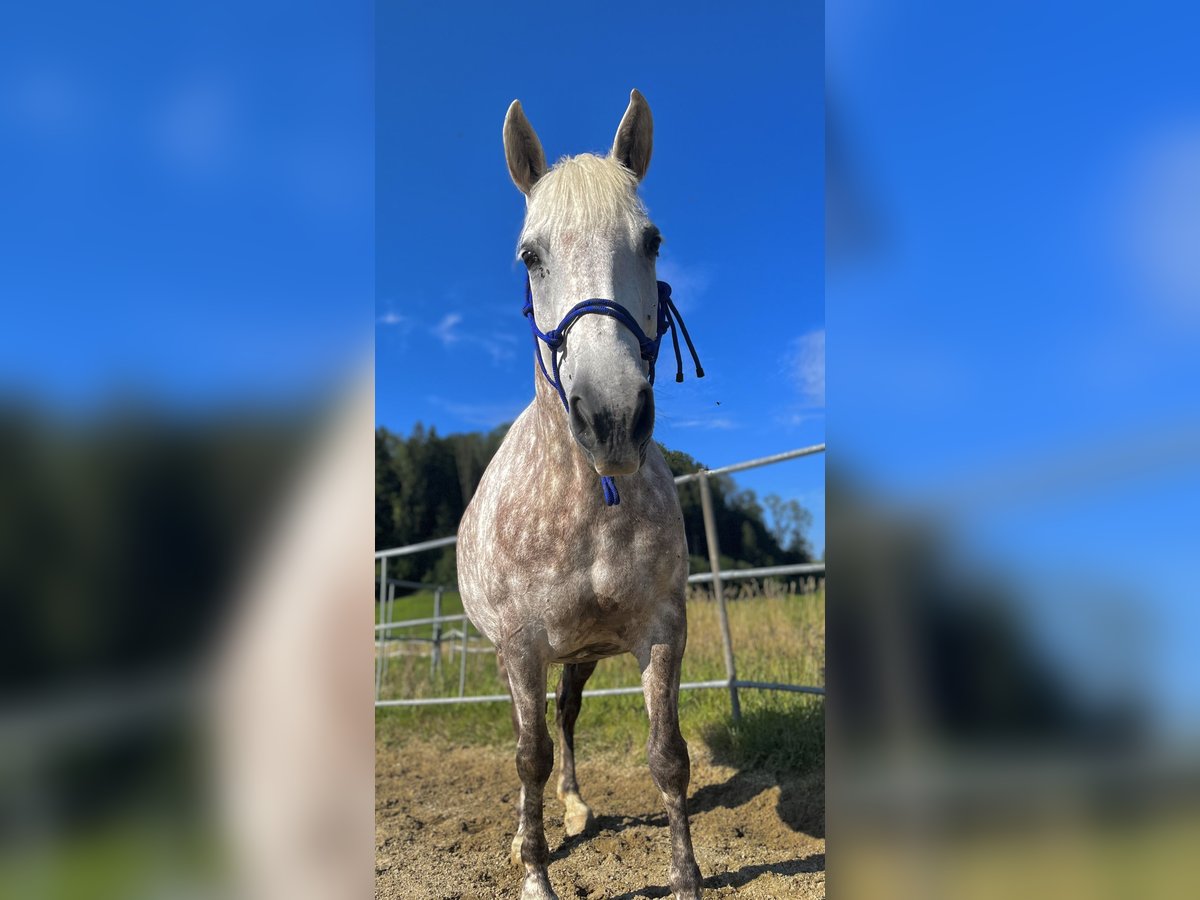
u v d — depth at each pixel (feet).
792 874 7.88
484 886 8.23
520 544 6.86
